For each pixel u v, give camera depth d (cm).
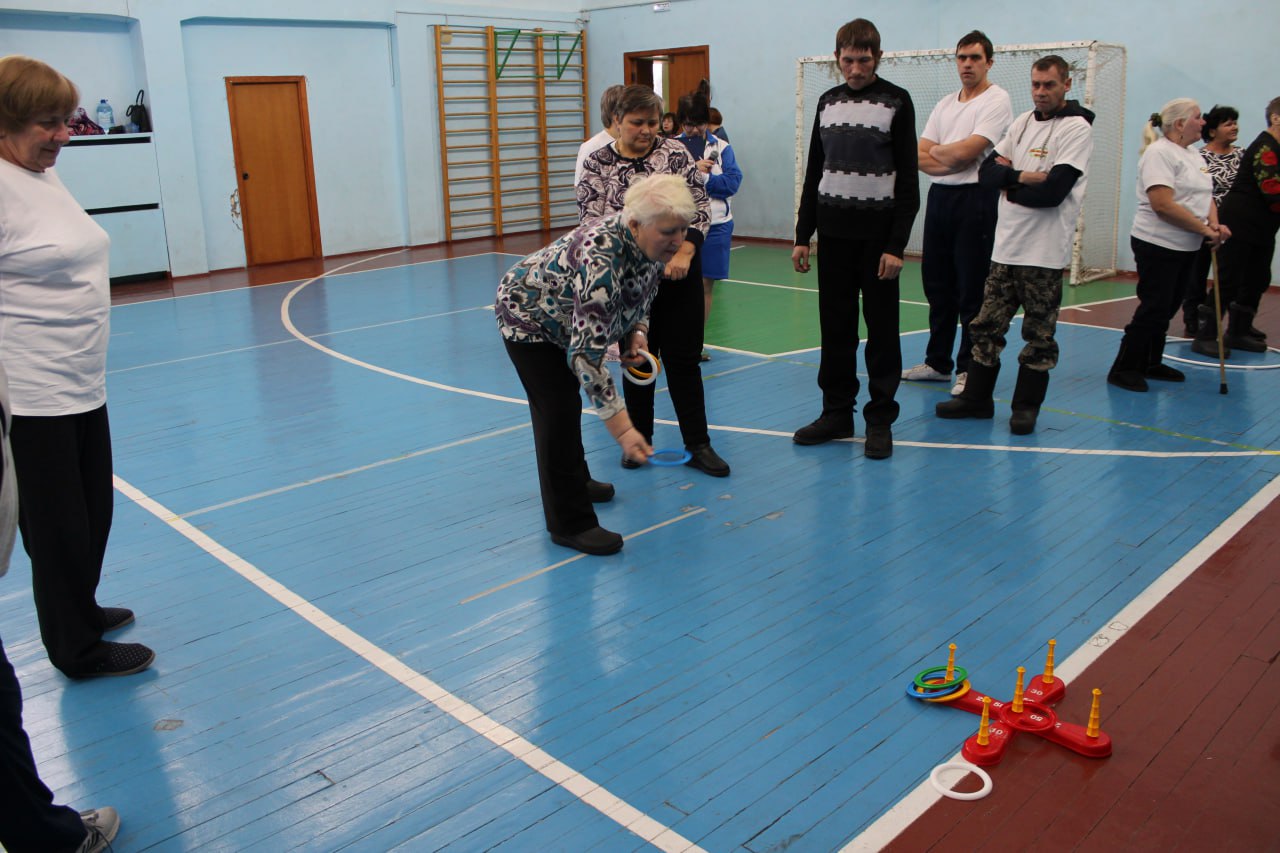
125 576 347
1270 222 605
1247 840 212
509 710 265
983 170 472
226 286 988
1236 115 644
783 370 620
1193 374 588
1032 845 212
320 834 219
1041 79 454
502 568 350
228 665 289
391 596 330
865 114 422
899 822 219
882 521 383
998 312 489
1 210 236
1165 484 416
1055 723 249
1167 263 530
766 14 1188
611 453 468
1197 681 272
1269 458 444
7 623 316
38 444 255
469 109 1281
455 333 743
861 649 292
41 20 954
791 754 244
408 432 505
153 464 464
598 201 401
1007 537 366
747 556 355
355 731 257
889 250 430
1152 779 232
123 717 265
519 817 223
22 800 192
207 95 1064
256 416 539
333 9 1127
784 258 1120
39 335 248
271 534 382
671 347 424
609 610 318
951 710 262
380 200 1235
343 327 774
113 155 985
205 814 226
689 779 235
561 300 307
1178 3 889
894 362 452
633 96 383
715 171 623
